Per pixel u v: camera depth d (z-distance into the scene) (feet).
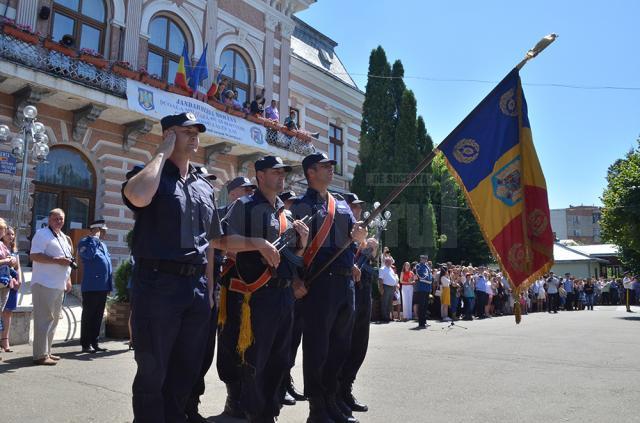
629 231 75.20
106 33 49.03
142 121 47.11
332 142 82.33
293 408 15.40
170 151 9.96
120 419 13.30
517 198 13.70
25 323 25.79
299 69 74.74
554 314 71.41
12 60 38.40
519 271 13.28
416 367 21.68
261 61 65.46
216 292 15.11
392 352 26.30
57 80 40.45
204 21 58.03
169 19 55.16
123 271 28.94
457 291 52.49
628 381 18.85
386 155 80.38
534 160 13.78
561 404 15.38
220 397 16.55
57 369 19.65
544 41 13.53
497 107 14.20
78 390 16.35
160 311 9.51
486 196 13.76
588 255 150.92
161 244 9.71
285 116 68.44
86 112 43.88
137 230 9.89
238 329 13.56
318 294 13.32
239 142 54.49
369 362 22.99
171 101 48.29
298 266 12.94
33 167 41.73
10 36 38.58
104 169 47.03
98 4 48.75
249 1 63.93
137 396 9.41
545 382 18.61
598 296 117.08
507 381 18.76
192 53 56.49
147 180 9.21
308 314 13.30
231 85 62.08
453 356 24.89
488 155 13.98
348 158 84.84
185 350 10.21
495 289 64.64
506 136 14.06
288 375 15.55
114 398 15.47
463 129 14.15
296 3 70.59
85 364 20.90
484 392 16.96
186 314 10.08
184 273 9.83
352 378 15.31
